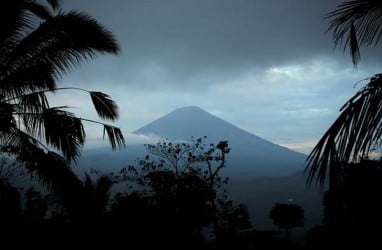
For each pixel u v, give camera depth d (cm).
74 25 632
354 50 340
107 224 934
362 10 316
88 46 660
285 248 1723
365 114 220
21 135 650
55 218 958
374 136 217
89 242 822
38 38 630
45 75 666
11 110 616
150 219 1076
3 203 836
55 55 666
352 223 342
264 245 1739
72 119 646
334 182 225
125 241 934
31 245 788
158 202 1305
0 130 617
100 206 879
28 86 666
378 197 307
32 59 654
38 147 645
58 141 625
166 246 1058
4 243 771
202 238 1372
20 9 596
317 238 1460
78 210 693
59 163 631
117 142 741
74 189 647
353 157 220
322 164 224
